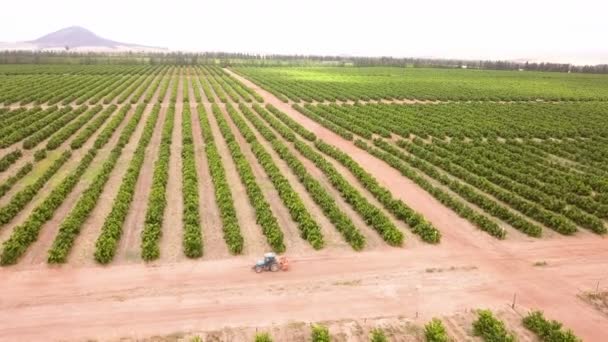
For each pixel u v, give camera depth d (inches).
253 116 2915.8
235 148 2124.8
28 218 1346.0
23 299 1001.5
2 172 1845.5
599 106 3978.8
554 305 1055.0
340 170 1998.0
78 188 1676.9
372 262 1219.2
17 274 1095.6
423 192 1782.7
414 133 2736.2
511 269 1210.0
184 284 1080.8
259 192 1574.8
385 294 1074.7
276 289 1076.5
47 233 1314.0
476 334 943.0
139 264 1160.8
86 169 1884.8
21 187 1683.1
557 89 5231.3
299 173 1859.0
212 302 1017.5
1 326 915.4
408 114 3280.0
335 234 1376.7
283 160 2100.1
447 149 2395.4
